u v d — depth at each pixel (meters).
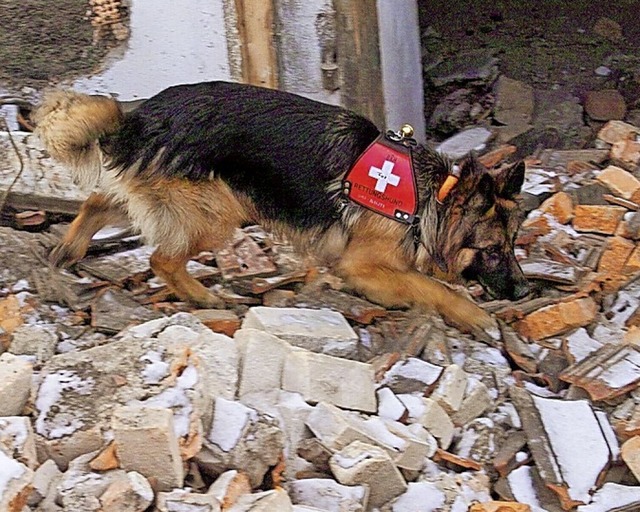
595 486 2.49
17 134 3.15
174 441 2.21
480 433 2.58
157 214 2.79
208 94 2.79
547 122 3.96
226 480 2.23
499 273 2.83
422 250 2.81
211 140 2.75
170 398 2.28
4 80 3.52
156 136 2.75
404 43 3.60
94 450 2.28
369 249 2.82
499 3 4.90
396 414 2.55
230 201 2.80
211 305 2.89
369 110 3.39
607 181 3.37
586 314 2.91
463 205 2.77
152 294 2.93
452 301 2.82
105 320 2.80
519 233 3.19
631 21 4.68
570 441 2.57
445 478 2.45
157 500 2.19
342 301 2.92
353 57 3.34
